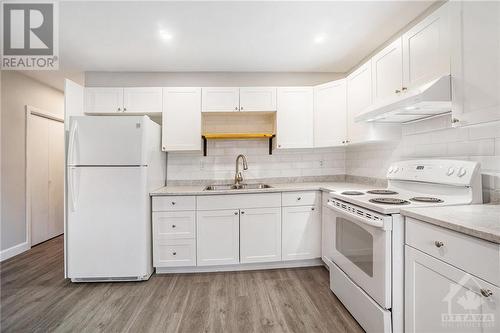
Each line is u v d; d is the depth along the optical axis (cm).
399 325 128
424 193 166
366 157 257
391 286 129
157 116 276
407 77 160
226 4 166
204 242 224
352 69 275
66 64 257
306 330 149
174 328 152
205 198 224
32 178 308
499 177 133
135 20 183
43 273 229
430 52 141
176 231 223
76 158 203
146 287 201
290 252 233
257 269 234
